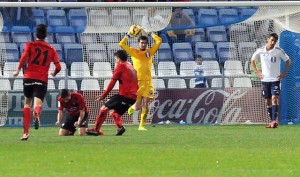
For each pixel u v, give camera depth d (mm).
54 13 65562
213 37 65562
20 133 52938
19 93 61969
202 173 29281
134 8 64375
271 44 59188
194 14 65125
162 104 63188
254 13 65188
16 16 64250
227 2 62688
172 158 34500
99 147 40062
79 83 63125
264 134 51188
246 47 65375
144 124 56938
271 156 35438
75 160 33594
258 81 64125
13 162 32844
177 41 65188
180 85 63438
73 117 50531
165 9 64688
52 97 61969
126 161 33312
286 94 64062
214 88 63750
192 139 46219
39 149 38750
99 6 62781
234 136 49062
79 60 64250
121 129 50219
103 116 50125
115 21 64375
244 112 63844
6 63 63000
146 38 56562
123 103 50156
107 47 64438
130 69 50125
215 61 64875
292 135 50250
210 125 62250
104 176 28406
